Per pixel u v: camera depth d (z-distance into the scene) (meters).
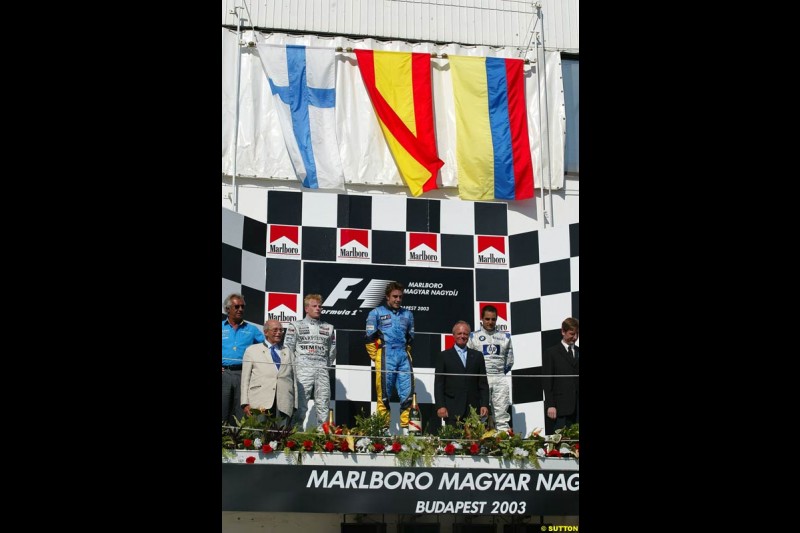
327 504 9.78
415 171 12.69
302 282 11.59
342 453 9.91
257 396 9.87
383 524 11.26
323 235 11.75
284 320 11.45
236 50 12.83
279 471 9.73
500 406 10.77
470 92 13.10
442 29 13.53
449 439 10.16
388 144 12.81
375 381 11.11
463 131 12.99
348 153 12.79
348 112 12.91
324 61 12.84
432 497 10.00
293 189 12.59
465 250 11.98
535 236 11.97
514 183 12.91
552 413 10.71
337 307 11.62
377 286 11.74
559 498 10.19
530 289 11.85
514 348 11.73
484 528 11.27
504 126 13.05
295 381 9.98
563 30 13.77
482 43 13.59
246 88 12.77
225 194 12.36
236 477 9.62
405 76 12.97
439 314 11.78
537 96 13.38
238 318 10.23
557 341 11.61
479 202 12.14
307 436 9.84
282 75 12.69
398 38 13.41
